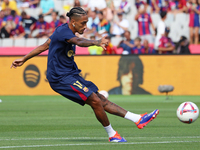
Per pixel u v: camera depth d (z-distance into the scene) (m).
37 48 18.28
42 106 44.62
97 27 71.75
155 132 22.02
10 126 25.62
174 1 73.19
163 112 36.31
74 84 16.88
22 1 78.06
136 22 71.25
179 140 18.36
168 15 72.25
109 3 74.06
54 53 16.98
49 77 17.20
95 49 68.81
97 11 72.94
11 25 75.19
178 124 26.39
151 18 72.25
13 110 39.25
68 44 16.91
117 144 16.92
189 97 57.97
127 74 63.88
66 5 76.56
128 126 25.52
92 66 64.62
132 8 73.50
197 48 68.69
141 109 39.66
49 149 15.50
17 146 16.44
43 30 74.69
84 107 43.47
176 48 68.12
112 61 64.19
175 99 54.12
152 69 63.41
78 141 18.17
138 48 68.25
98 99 17.05
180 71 62.78
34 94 66.12
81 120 29.59
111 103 17.88
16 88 66.56
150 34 71.00
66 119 30.41
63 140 18.62
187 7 72.31
